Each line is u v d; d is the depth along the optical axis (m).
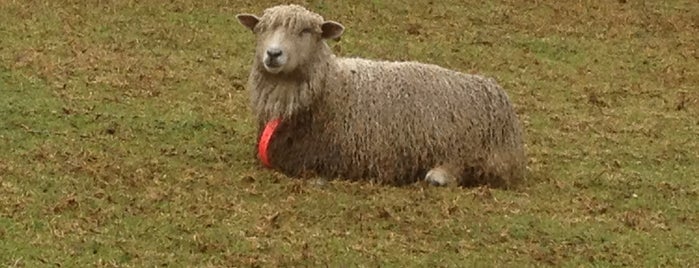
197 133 12.72
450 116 11.09
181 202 9.90
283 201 10.16
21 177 10.27
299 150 10.90
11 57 15.42
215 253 8.81
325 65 10.77
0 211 9.30
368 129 10.85
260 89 10.89
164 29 17.97
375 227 9.68
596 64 18.50
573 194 11.38
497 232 9.81
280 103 10.77
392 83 11.05
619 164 12.84
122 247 8.76
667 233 10.25
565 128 14.46
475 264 9.04
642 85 17.44
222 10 19.28
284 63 10.45
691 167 13.06
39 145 11.51
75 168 10.68
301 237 9.25
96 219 9.30
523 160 11.62
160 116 13.31
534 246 9.58
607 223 10.38
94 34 17.39
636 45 19.73
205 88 15.03
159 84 14.92
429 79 11.21
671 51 19.61
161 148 11.89
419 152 10.98
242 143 12.42
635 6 21.97
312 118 10.80
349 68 11.05
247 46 17.64
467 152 11.14
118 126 12.64
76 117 12.84
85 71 15.12
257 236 9.23
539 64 18.19
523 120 14.70
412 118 10.97
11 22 17.44
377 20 19.56
